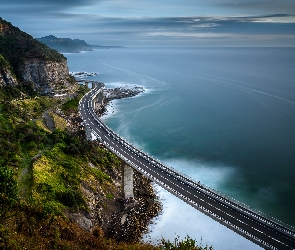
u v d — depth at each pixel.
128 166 101.69
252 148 146.38
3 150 94.06
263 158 135.62
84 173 103.56
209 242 84.25
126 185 101.69
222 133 167.12
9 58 193.88
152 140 161.62
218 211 73.69
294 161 131.50
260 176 120.62
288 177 119.00
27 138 110.62
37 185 82.19
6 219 52.66
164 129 177.50
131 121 193.75
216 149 147.38
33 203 69.19
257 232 66.38
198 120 190.88
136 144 157.00
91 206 89.19
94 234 76.56
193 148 149.75
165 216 96.00
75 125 163.12
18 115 136.38
